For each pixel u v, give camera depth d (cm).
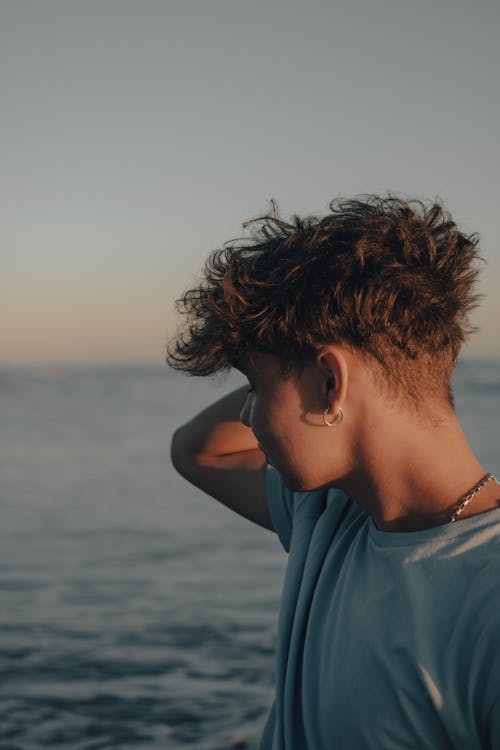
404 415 108
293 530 132
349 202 119
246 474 151
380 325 106
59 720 430
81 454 2297
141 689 479
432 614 101
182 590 758
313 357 109
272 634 599
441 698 98
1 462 2098
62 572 844
